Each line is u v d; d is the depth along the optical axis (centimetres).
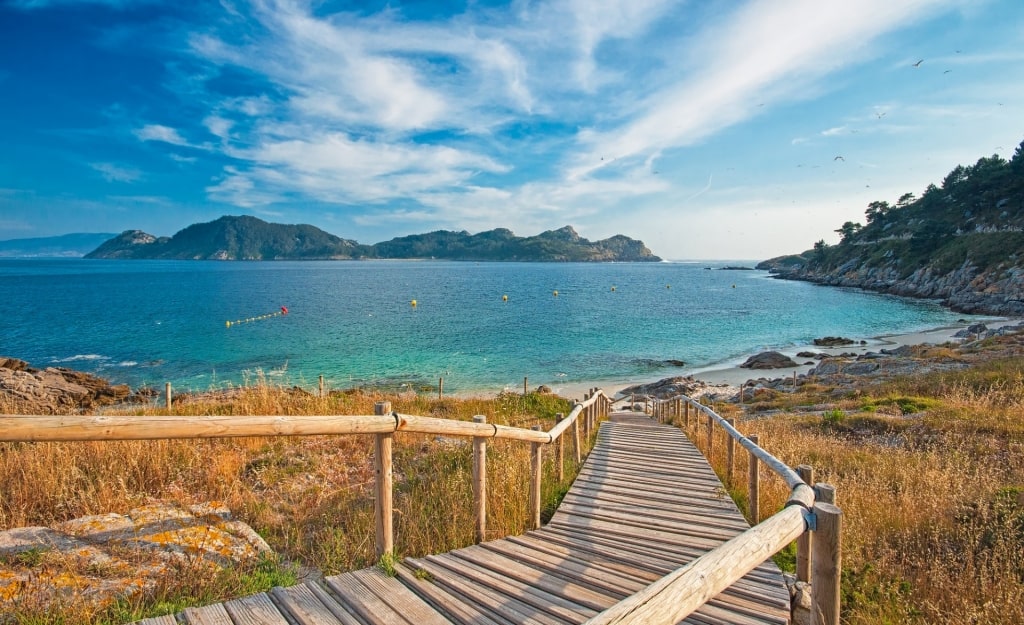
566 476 761
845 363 2628
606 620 164
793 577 413
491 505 530
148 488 550
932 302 6606
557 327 4412
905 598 462
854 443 1142
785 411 1788
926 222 8969
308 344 3425
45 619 292
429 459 714
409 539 444
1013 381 1523
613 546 480
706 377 2903
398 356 3148
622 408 2309
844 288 9188
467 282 11031
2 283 9319
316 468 657
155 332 3819
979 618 419
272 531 475
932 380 1736
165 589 341
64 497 479
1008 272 5900
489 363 3064
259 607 312
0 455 532
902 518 621
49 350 3156
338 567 397
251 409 1045
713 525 561
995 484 699
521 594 352
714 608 358
